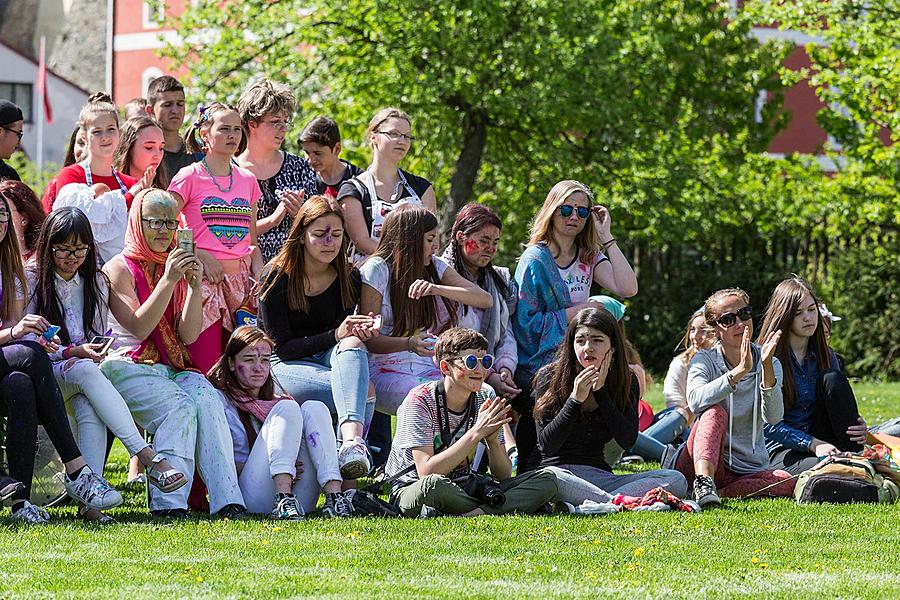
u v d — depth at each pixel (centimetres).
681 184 3931
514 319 1487
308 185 1630
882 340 3472
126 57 6619
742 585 913
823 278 3622
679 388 1714
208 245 1408
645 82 4078
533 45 3697
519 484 1242
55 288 1222
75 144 1630
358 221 1562
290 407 1241
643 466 1590
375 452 1501
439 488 1197
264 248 1567
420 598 855
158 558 977
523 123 3950
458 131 3866
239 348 1259
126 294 1256
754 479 1388
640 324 3694
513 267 4050
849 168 4125
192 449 1205
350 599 851
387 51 3741
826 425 1480
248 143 1593
